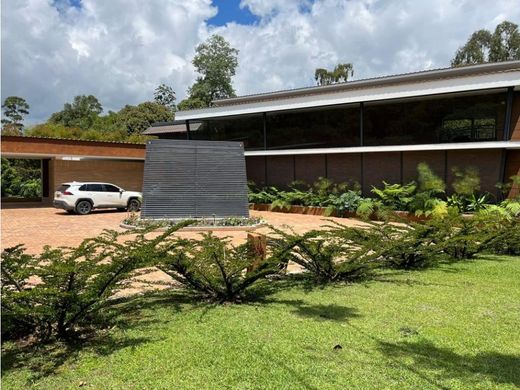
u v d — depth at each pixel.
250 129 26.53
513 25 39.91
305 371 3.88
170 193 16.77
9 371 3.95
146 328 5.07
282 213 22.88
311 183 24.41
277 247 7.21
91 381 3.74
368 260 7.63
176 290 6.76
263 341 4.61
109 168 27.25
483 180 18.89
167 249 5.73
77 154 24.31
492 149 18.64
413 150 20.02
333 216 20.86
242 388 3.58
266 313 5.64
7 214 20.88
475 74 18.55
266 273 6.33
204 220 15.55
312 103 22.56
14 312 4.27
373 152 22.00
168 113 50.41
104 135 38.22
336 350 4.36
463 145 18.48
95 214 21.20
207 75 58.06
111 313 5.48
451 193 19.77
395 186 19.62
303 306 5.97
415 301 6.16
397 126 21.17
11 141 22.19
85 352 4.38
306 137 24.36
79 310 4.71
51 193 26.69
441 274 8.07
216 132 28.06
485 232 9.80
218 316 5.54
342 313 5.61
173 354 4.28
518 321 5.26
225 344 4.54
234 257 6.62
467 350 4.36
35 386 3.66
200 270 6.12
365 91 20.70
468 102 19.23
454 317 5.42
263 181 26.58
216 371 3.90
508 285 7.15
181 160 17.23
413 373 3.83
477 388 3.55
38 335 4.74
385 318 5.39
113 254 5.38
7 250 5.08
